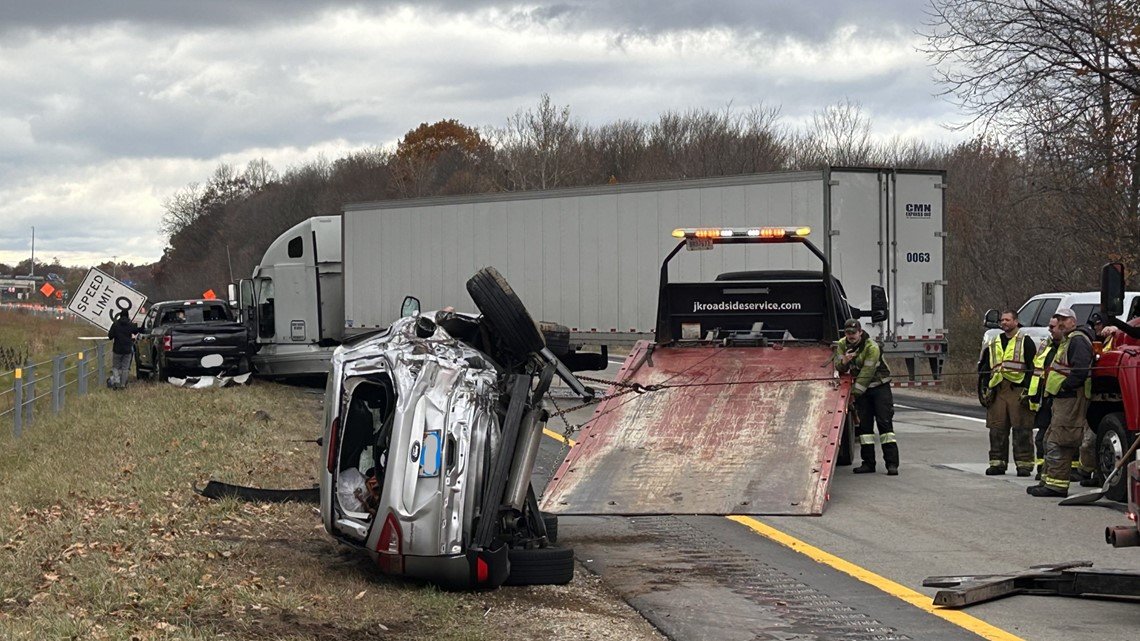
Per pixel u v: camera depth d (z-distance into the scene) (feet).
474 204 89.61
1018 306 109.40
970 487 44.06
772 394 43.60
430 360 27.84
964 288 119.34
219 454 48.91
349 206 96.37
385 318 95.04
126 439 54.60
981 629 24.45
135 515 34.88
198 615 23.40
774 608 26.27
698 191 78.74
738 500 37.70
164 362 90.38
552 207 85.56
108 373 105.50
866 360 45.73
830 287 52.26
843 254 74.38
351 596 25.75
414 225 92.89
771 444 40.57
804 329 53.52
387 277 94.73
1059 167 86.33
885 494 42.37
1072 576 27.04
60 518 34.37
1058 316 41.78
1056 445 41.60
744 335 53.21
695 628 24.59
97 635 21.45
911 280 75.51
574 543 33.78
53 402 68.80
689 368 47.01
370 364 28.35
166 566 27.25
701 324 54.29
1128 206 86.07
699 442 41.29
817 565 30.81
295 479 44.11
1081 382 40.65
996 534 34.94
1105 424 42.80
